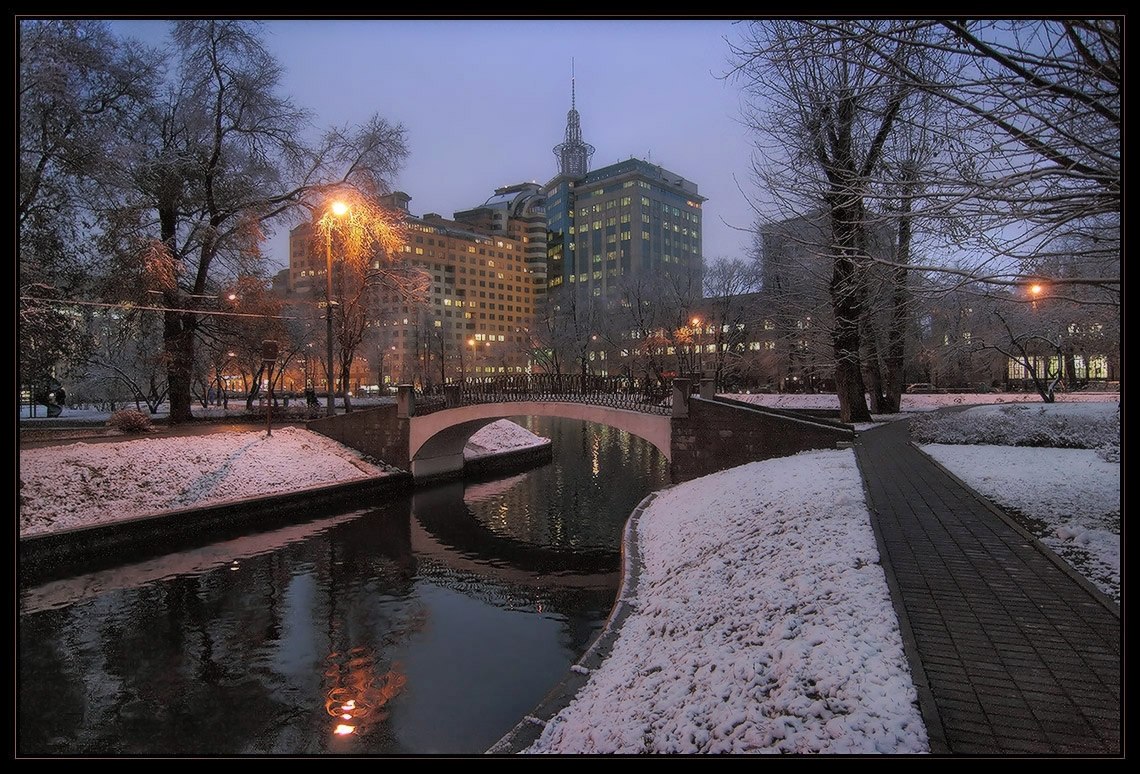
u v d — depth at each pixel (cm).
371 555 1716
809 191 884
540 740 551
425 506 2378
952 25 511
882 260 692
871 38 559
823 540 773
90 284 2477
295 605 1316
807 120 924
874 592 583
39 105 2017
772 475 1333
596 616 1285
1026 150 564
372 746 788
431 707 892
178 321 2709
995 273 627
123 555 1573
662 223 12656
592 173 13538
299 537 1883
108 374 4297
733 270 5053
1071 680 432
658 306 5588
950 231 669
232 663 1038
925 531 821
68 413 4381
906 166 737
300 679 984
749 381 5859
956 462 1489
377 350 7494
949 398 3897
